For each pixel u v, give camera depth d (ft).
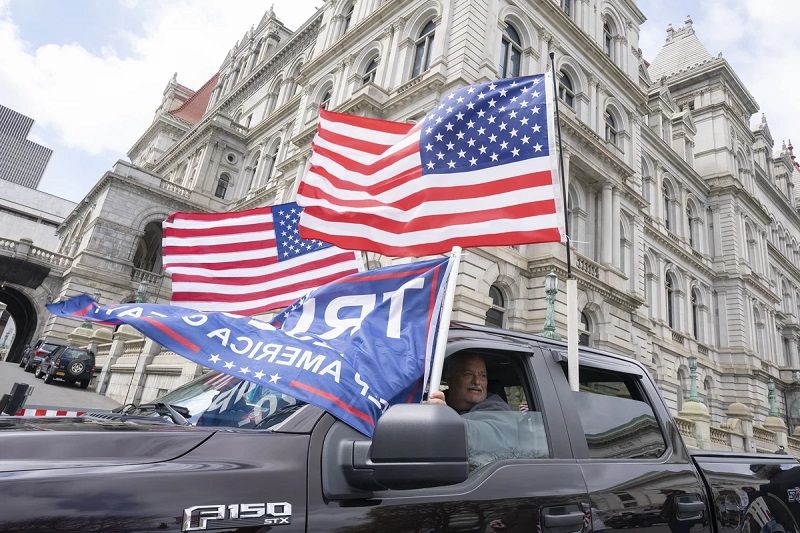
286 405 6.07
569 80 68.95
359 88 67.00
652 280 91.25
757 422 100.22
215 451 4.74
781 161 166.91
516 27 62.69
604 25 81.25
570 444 7.45
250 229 18.45
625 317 63.41
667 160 106.01
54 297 99.50
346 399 5.76
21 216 223.30
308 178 14.70
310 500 4.66
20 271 95.86
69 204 243.40
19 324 131.75
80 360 58.70
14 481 3.67
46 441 4.34
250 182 119.65
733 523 9.02
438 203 12.64
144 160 174.81
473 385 7.78
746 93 134.82
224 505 4.22
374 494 5.14
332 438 5.32
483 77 53.83
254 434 5.09
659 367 84.84
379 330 7.62
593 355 9.11
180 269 18.04
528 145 12.34
